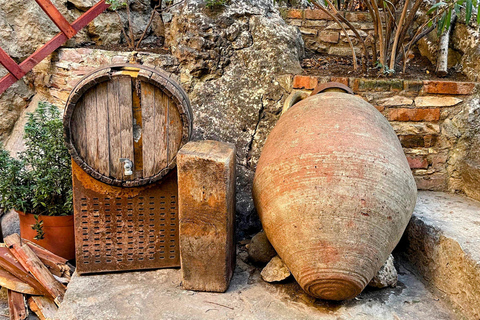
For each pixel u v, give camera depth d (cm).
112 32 372
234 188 249
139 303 219
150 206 246
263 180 227
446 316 212
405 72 342
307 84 316
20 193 279
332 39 385
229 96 334
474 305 203
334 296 202
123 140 234
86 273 249
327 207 196
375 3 309
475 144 298
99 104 229
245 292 229
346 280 194
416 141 308
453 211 266
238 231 309
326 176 201
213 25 336
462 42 334
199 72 335
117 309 214
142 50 353
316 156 207
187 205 219
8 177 281
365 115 230
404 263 264
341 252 194
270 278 237
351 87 307
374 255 199
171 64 336
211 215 219
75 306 216
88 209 242
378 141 216
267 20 347
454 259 219
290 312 211
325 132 216
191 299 223
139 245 250
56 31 365
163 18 362
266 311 212
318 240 196
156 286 236
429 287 238
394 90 304
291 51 346
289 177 209
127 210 245
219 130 329
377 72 333
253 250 259
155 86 230
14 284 253
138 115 235
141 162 238
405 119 306
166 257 254
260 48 340
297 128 227
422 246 247
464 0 285
